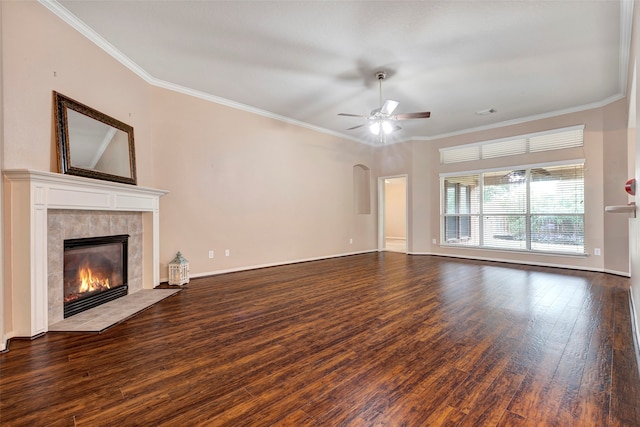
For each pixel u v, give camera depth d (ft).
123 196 11.55
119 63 12.02
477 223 21.47
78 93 10.11
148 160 13.78
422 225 23.88
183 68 13.12
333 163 22.93
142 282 13.41
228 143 16.79
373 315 9.98
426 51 11.61
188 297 12.17
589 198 16.81
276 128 19.13
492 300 11.50
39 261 8.34
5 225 7.91
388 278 15.46
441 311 10.30
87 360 6.95
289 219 19.89
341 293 12.69
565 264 17.62
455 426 4.75
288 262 19.77
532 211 18.95
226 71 13.34
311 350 7.47
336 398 5.50
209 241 16.06
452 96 15.83
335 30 10.36
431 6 9.13
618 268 15.74
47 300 8.66
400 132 22.80
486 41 10.94
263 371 6.47
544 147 18.44
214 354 7.27
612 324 8.99
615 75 13.43
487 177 20.97
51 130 9.11
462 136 21.94
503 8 9.20
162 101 14.38
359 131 22.93
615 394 5.55
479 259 21.22
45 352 7.36
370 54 11.85
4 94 7.83
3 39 7.79
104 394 5.62
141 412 5.11
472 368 6.55
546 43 11.03
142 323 9.34
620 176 15.66
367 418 4.95
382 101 16.47
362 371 6.46
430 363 6.79
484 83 14.32
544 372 6.36
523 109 17.69
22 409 5.17
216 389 5.80
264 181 18.49
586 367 6.54
